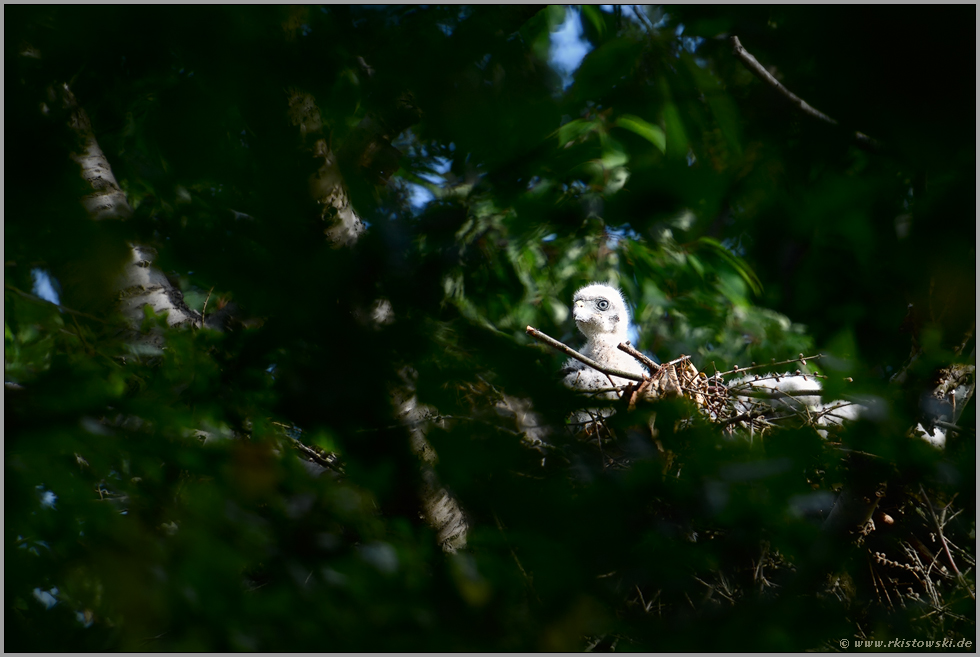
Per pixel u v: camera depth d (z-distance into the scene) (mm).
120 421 4891
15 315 4727
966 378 6129
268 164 4422
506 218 7812
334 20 4633
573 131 6543
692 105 5938
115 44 4152
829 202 6457
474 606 5789
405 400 5434
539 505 5879
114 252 4395
